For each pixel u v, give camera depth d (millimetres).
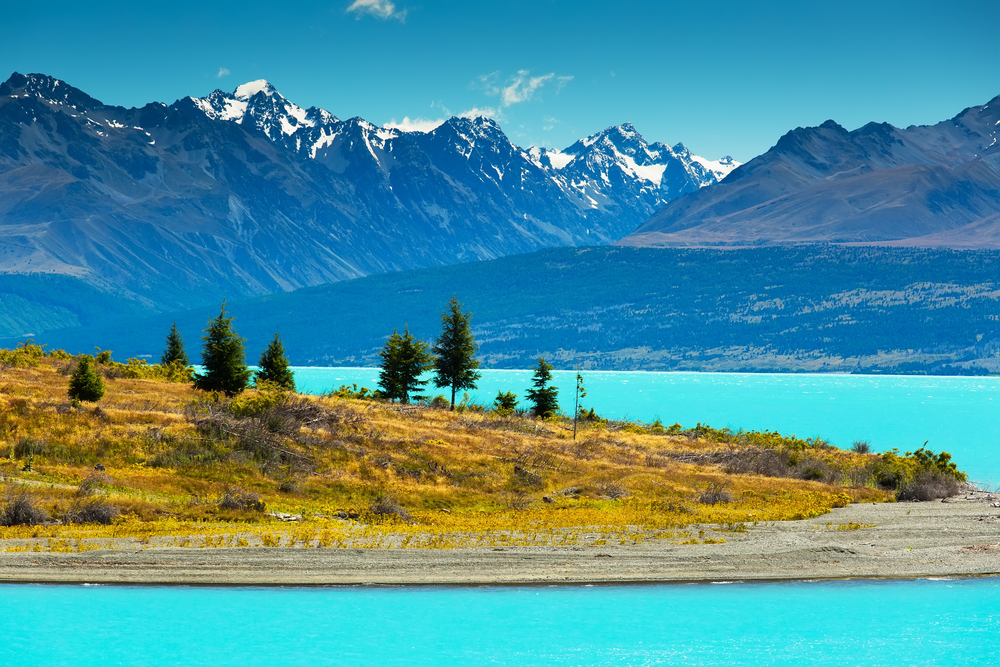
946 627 25625
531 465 49938
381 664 23094
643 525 36781
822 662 23266
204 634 24375
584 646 24297
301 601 26641
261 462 43906
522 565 30156
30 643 23406
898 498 49250
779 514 40625
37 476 37906
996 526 37656
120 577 27578
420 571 29266
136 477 39781
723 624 25766
